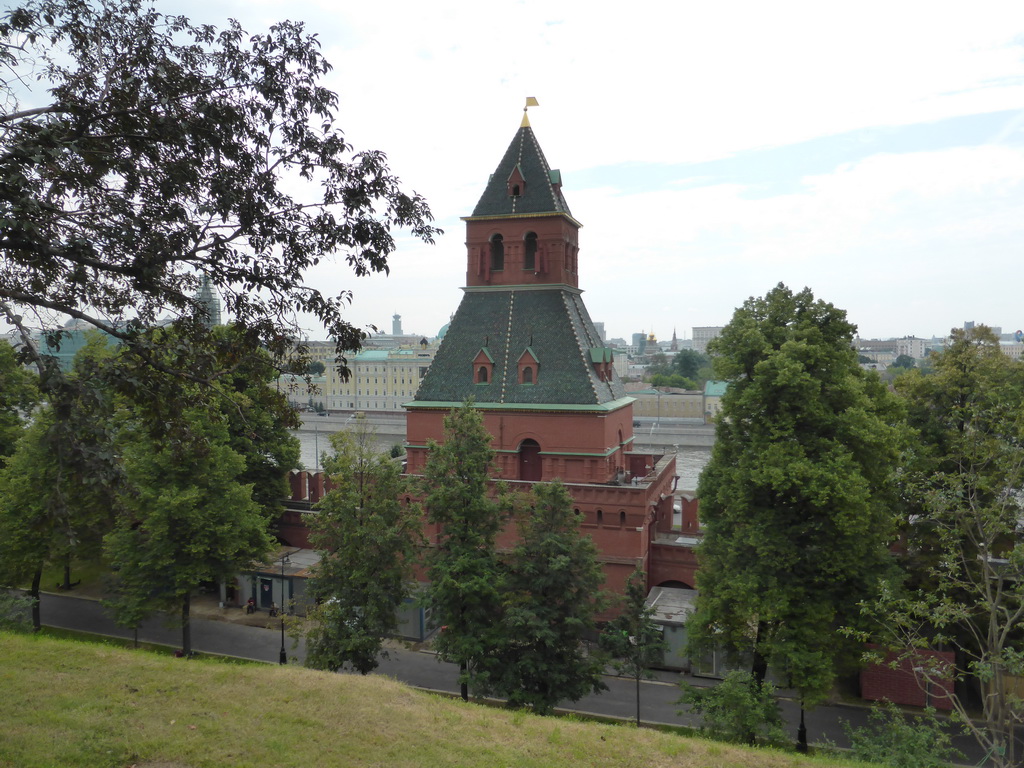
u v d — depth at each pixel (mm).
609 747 19375
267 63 14703
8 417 55625
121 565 43281
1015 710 19203
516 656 32625
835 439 31312
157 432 17078
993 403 30047
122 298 16578
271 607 51844
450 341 53156
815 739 35062
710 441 139875
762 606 30172
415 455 52312
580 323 53375
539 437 49344
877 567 32500
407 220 16375
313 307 16500
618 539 46531
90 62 14336
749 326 33625
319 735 17703
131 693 19109
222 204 14711
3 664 20859
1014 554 19266
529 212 51688
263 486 55750
